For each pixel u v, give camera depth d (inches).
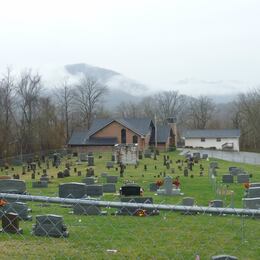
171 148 3922.2
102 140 3703.3
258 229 672.4
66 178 1903.3
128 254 534.0
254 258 538.9
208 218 716.0
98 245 569.9
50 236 606.5
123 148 2534.5
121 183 1680.6
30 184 1646.2
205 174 2020.2
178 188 1380.4
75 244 570.9
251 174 1948.8
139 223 684.7
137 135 3671.3
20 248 544.7
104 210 795.4
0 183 1160.8
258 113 4709.6
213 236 625.9
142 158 2913.4
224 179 1669.5
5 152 2861.7
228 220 705.0
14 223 628.1
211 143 4643.2
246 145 4817.9
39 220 614.5
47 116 3695.9
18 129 3297.2
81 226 677.9
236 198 1259.2
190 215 727.7
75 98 4968.0
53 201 296.8
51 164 2662.4
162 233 632.4
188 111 6087.6
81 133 3836.1
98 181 1738.4
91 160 2532.0
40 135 3412.9
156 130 3944.4
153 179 1819.6
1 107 3307.1
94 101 5068.9
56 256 518.0
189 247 573.3
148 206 295.9
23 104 3641.7
